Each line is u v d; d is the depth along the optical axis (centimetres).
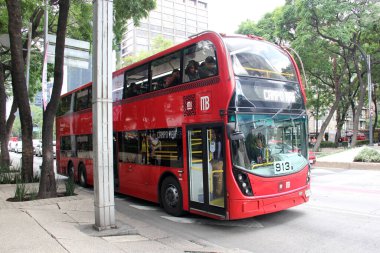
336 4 2277
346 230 704
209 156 751
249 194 696
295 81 841
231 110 698
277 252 595
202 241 663
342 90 3381
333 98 3716
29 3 1669
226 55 720
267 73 781
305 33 2427
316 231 705
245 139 709
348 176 1537
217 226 770
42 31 1962
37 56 2200
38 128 7600
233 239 673
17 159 3228
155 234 705
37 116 7588
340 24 2383
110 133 685
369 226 727
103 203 675
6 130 2059
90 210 852
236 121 697
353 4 2308
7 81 2642
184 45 841
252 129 722
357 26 2425
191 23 10094
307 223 766
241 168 695
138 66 1032
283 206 746
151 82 965
